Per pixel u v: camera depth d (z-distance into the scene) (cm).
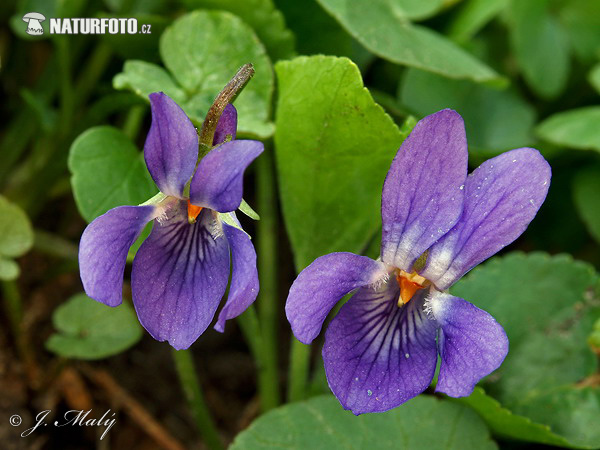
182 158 7
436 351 7
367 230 9
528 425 9
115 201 9
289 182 9
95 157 9
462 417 9
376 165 9
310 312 7
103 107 11
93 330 10
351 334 7
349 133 9
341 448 9
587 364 10
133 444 11
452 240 7
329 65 9
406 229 7
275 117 10
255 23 10
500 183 7
